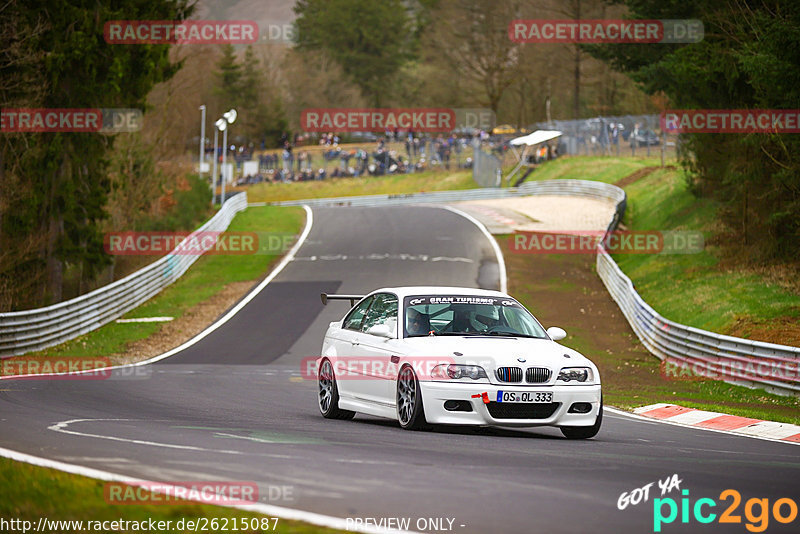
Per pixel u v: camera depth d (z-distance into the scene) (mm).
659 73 86188
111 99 88250
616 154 195375
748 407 40938
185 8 94000
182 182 143500
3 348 57469
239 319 78250
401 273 98250
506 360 25906
